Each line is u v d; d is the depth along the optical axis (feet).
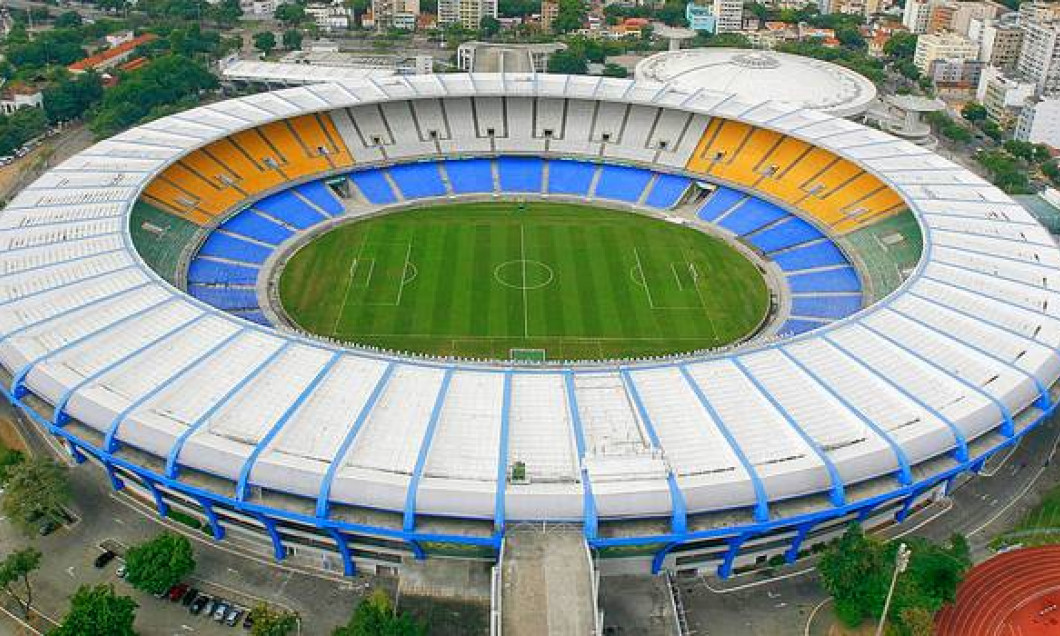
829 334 265.95
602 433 224.12
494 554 219.20
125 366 243.81
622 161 477.77
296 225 423.23
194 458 215.92
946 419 232.94
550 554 199.31
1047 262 313.94
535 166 485.97
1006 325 275.18
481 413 230.27
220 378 240.73
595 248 417.08
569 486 209.26
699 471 213.87
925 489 239.71
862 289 364.38
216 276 369.91
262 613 203.51
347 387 237.66
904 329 270.46
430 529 206.28
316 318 351.05
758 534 223.10
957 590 224.94
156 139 403.34
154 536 240.53
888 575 209.56
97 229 318.04
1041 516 254.47
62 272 289.74
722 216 443.32
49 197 344.69
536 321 355.56
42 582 224.94
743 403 235.81
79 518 245.45
